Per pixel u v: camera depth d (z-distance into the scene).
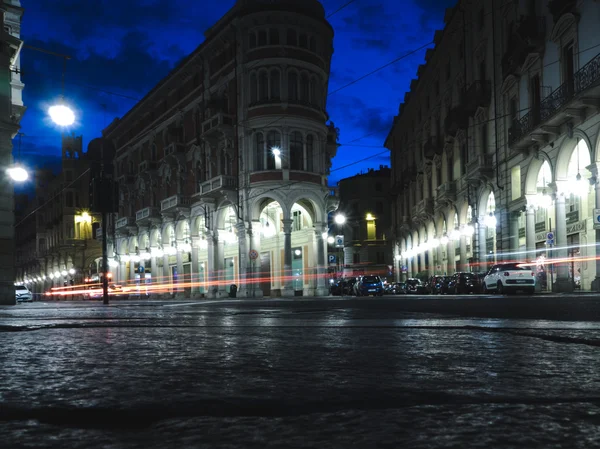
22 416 1.71
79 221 74.94
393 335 4.89
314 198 41.00
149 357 3.48
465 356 3.30
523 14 27.95
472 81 35.66
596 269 22.62
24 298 48.09
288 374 2.64
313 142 41.50
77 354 3.73
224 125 40.81
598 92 21.17
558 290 25.16
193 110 46.84
